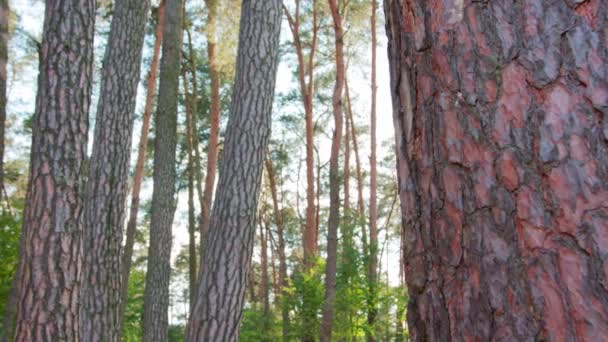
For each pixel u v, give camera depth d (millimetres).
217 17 15812
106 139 7586
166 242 10281
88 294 7176
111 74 7754
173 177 10461
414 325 1292
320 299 15375
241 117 6746
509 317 1072
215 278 6305
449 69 1235
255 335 17750
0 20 8805
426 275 1258
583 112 1052
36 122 5492
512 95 1130
